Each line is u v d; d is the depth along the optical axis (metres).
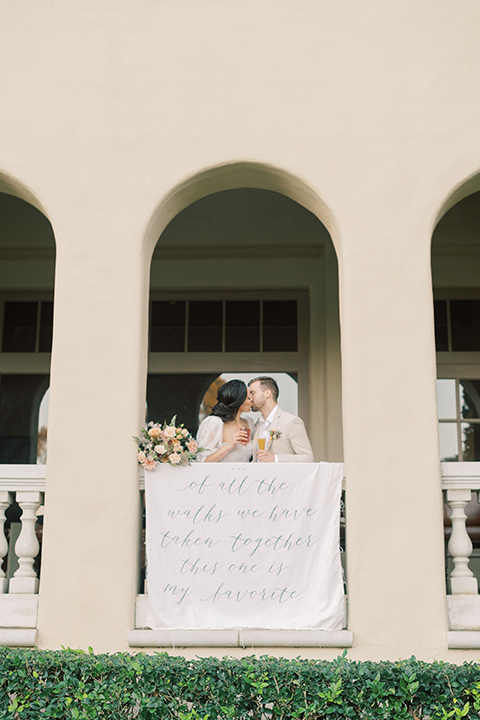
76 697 4.62
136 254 5.61
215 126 5.77
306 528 5.20
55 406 5.39
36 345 8.17
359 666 4.67
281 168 5.68
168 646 5.04
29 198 5.89
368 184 5.65
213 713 4.57
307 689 4.58
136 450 5.33
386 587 5.09
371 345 5.42
